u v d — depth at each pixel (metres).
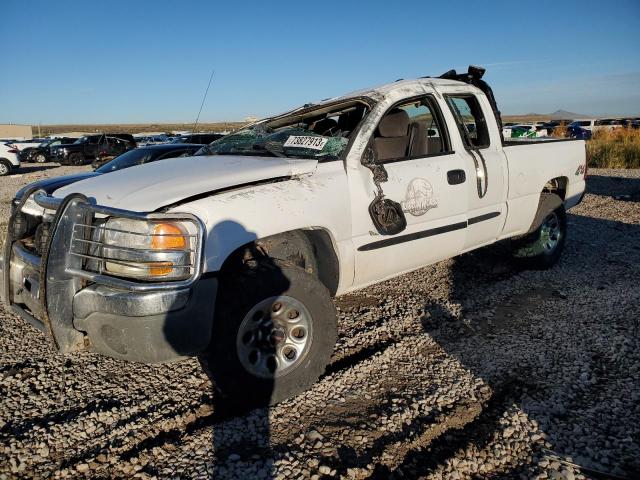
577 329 3.88
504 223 4.66
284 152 3.74
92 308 2.62
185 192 2.79
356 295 4.81
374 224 3.46
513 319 4.13
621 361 3.37
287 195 3.03
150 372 3.39
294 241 3.26
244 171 3.11
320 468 2.38
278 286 2.86
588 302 4.45
